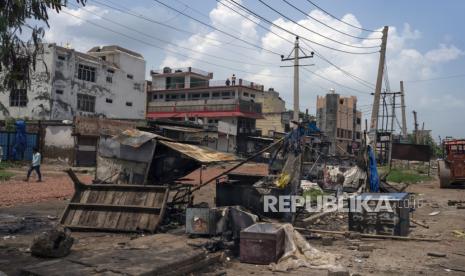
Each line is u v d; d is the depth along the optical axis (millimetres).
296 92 32406
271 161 13234
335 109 67125
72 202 10703
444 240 10180
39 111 42875
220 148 50969
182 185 12125
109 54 56406
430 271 7465
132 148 11398
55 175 25000
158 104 63438
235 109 57500
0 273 6035
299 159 11961
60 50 44438
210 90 62250
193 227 9141
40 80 42938
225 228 9031
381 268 7590
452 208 16547
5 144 32938
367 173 16781
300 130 12180
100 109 51062
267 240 7613
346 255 8523
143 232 9797
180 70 69188
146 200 10359
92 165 33750
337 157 21500
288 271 7203
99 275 5762
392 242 9914
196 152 11602
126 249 7574
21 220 11070
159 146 11750
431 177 34844
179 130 24641
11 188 18016
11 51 5871
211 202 15961
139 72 59219
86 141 33562
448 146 26375
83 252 7945
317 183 19250
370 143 17156
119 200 10516
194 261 7055
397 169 38625
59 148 34344
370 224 10586
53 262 6398
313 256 7891
